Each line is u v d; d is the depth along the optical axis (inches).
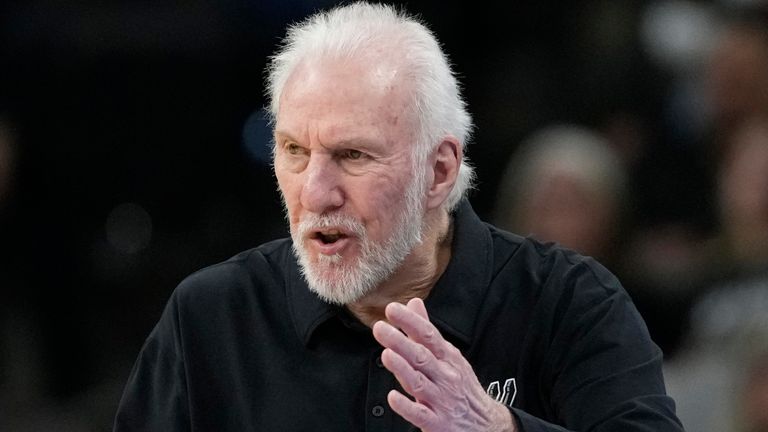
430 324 353.1
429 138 389.1
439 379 351.6
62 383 777.6
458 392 353.4
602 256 705.6
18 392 759.1
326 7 828.6
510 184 747.4
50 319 783.1
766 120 759.1
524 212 713.0
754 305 625.6
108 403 753.6
